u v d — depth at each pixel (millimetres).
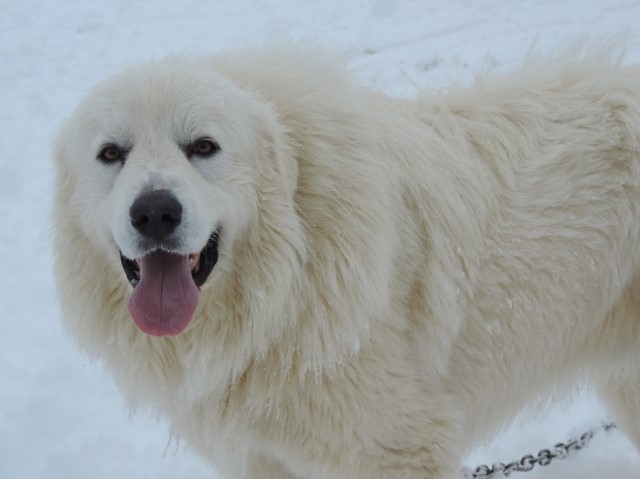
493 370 4121
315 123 3631
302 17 11773
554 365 4344
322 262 3551
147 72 3533
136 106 3424
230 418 3797
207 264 3488
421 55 10156
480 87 4363
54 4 13078
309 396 3621
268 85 3756
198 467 5098
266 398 3678
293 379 3609
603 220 4031
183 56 4012
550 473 5023
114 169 3502
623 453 5164
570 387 4570
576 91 4266
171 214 3166
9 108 10180
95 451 5184
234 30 11594
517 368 4176
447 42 10430
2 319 6637
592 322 4230
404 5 11641
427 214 3873
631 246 4105
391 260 3703
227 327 3604
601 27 10188
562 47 4574
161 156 3348
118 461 5137
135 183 3232
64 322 3828
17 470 5094
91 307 3715
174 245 3225
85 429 5441
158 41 11531
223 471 4082
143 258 3391
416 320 3902
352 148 3650
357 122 3713
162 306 3361
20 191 8523
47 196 8398
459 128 4113
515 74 4434
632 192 4055
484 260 3955
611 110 4164
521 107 4195
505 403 4320
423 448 3779
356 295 3543
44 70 11055
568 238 3994
